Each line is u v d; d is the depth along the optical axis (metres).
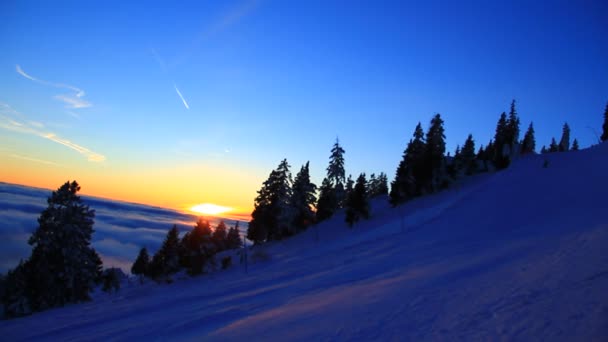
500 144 73.94
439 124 64.50
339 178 71.38
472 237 25.05
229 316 13.38
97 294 48.78
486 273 10.91
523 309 6.85
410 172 64.44
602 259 9.48
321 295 13.72
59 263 33.75
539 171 52.47
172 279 53.25
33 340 18.27
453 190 60.81
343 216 68.00
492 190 48.50
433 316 7.57
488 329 6.19
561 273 8.94
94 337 15.36
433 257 18.56
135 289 49.50
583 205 26.02
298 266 33.31
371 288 12.68
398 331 7.04
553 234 16.48
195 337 10.43
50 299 33.12
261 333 8.93
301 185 67.19
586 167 45.22
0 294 31.84
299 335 8.04
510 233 21.94
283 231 63.66
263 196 60.41
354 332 7.51
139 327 15.45
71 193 35.44
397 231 43.50
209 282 39.81
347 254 33.62
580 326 5.47
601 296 6.56
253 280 29.12
